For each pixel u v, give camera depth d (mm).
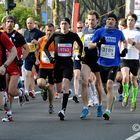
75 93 26094
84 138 16641
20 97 24328
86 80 20453
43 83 22000
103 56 20266
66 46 20391
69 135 17141
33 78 27938
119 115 21641
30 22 27812
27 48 21125
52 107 22266
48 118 20859
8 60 16062
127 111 22969
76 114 21922
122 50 20672
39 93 30688
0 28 22812
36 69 28188
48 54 20547
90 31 21219
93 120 20250
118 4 91938
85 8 90000
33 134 17344
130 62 23594
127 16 23453
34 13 69562
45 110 23359
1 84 15984
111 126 18859
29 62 27422
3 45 16312
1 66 16062
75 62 26203
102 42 20234
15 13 64500
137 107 24406
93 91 24406
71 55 20469
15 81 18719
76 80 26172
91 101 24406
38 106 24828
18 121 20062
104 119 20484
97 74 20750
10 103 19938
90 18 21266
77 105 25094
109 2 91812
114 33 20297
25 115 21688
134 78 23453
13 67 18688
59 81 20922
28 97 27797
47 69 22016
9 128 18484
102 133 17469
